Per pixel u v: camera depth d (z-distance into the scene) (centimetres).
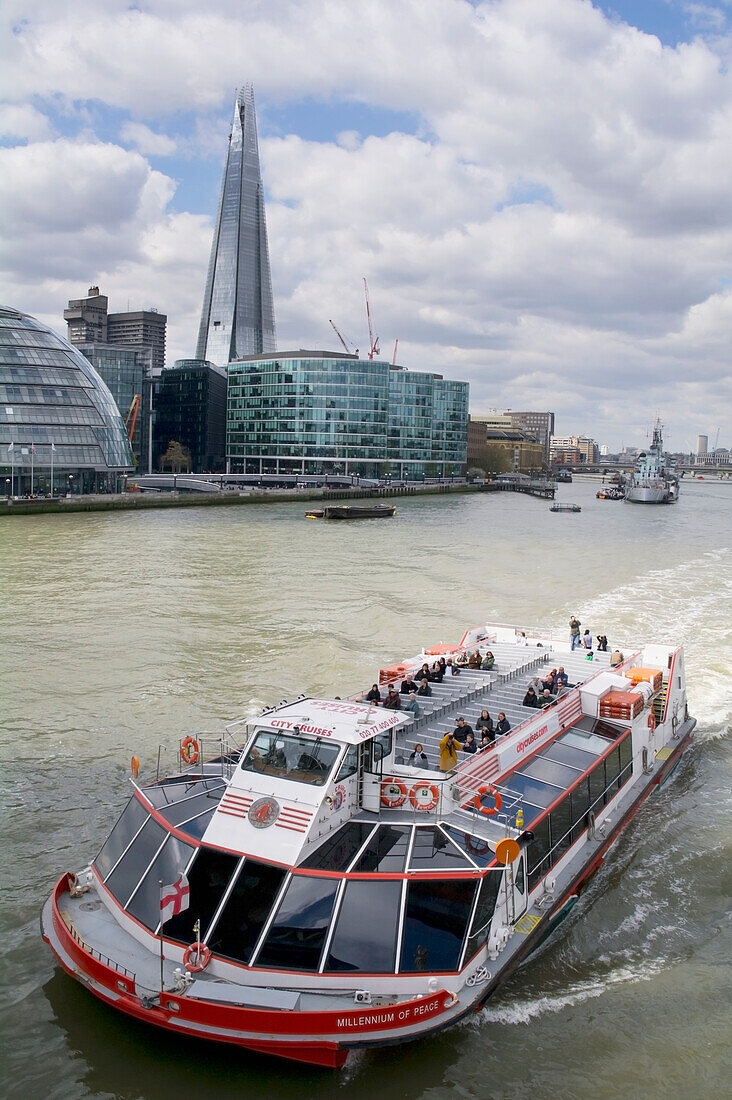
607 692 2848
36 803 2705
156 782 2098
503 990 1834
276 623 5312
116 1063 1616
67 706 3625
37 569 7556
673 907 2197
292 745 1841
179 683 3959
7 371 17525
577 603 6228
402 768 1975
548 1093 1562
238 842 1750
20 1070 1593
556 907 2050
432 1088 1571
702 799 2877
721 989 1853
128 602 5953
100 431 18412
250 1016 1523
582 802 2361
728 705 3841
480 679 2850
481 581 7331
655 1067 1623
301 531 12531
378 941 1661
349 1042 1540
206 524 13488
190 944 1662
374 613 5691
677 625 5450
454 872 1762
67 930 1747
